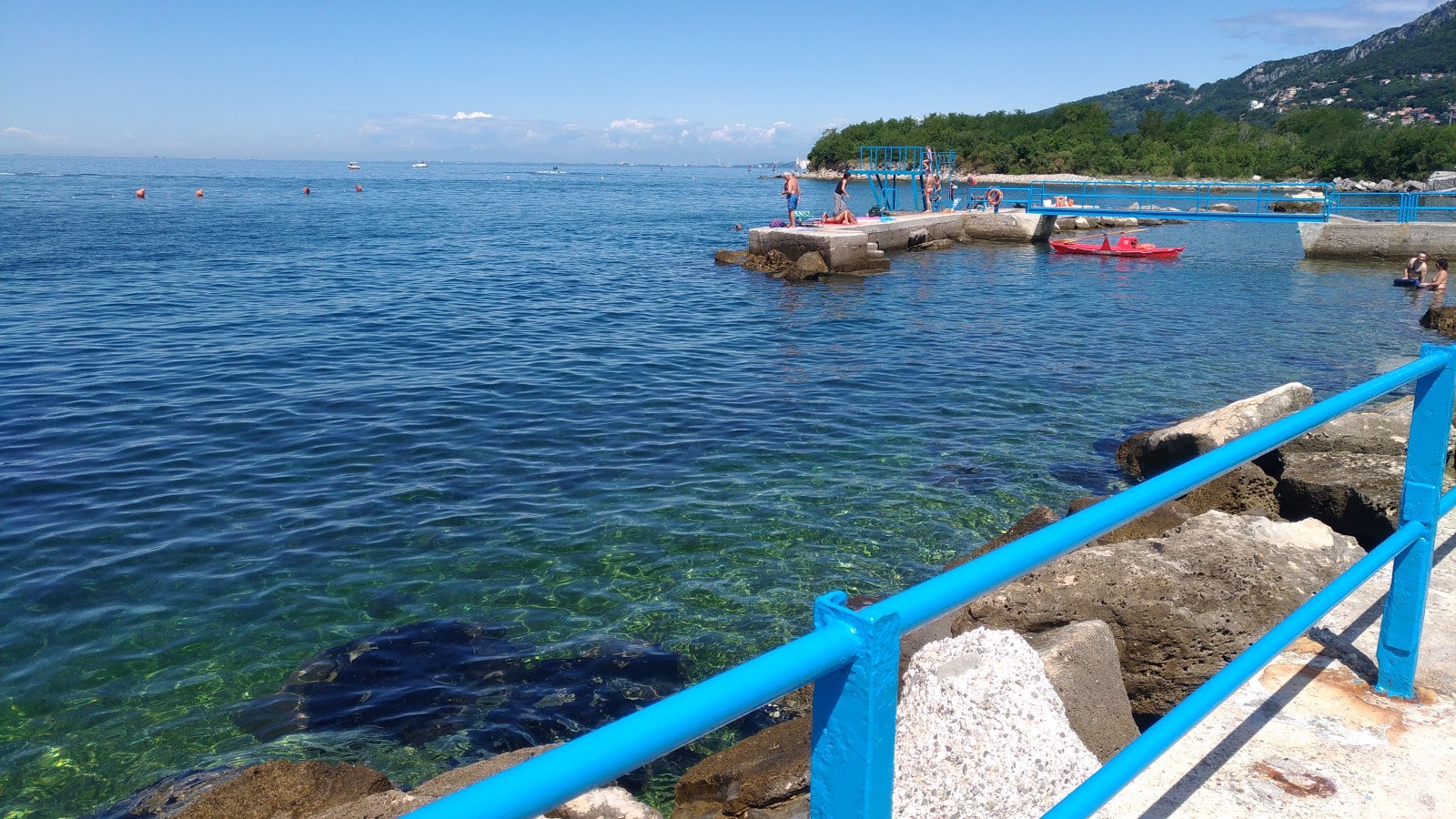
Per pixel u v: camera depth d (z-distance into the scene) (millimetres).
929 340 18969
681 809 4906
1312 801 3064
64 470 10508
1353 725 3457
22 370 15336
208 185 105812
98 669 6641
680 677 6680
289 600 7637
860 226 34125
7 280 25750
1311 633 4164
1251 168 109438
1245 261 33250
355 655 6867
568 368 16203
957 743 2764
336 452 11305
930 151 45625
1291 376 15898
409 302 23422
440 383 14891
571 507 9648
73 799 5395
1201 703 2229
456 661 6828
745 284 27578
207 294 24172
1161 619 4887
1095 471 10898
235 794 4645
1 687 6406
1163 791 3121
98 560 8289
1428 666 3850
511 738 6000
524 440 11906
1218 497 8938
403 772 5672
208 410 13062
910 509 9719
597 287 26844
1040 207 41531
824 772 1366
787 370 16156
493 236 43781
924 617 1362
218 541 8719
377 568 8211
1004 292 25984
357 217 56250
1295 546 5418
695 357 17281
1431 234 31797
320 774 4770
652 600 7738
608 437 12125
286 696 6387
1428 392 3301
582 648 7008
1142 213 36750
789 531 9109
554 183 136750
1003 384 15188
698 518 9406
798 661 1203
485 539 8836
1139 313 22422
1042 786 2773
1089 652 4055
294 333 19016
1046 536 1657
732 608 7625
